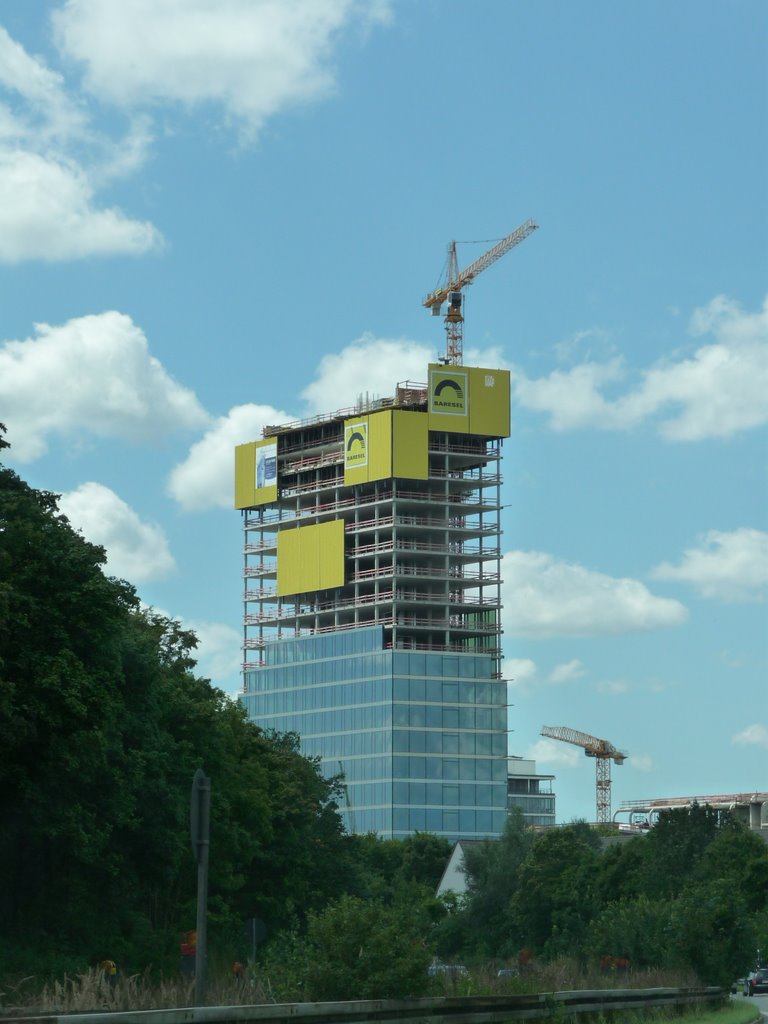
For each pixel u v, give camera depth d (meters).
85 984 38.03
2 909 82.88
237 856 114.12
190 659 114.19
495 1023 43.59
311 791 149.25
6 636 67.31
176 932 99.19
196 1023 29.34
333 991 43.50
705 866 164.75
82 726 71.69
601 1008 53.22
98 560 74.50
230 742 118.38
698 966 79.81
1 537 71.75
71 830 78.50
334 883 146.38
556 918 183.88
